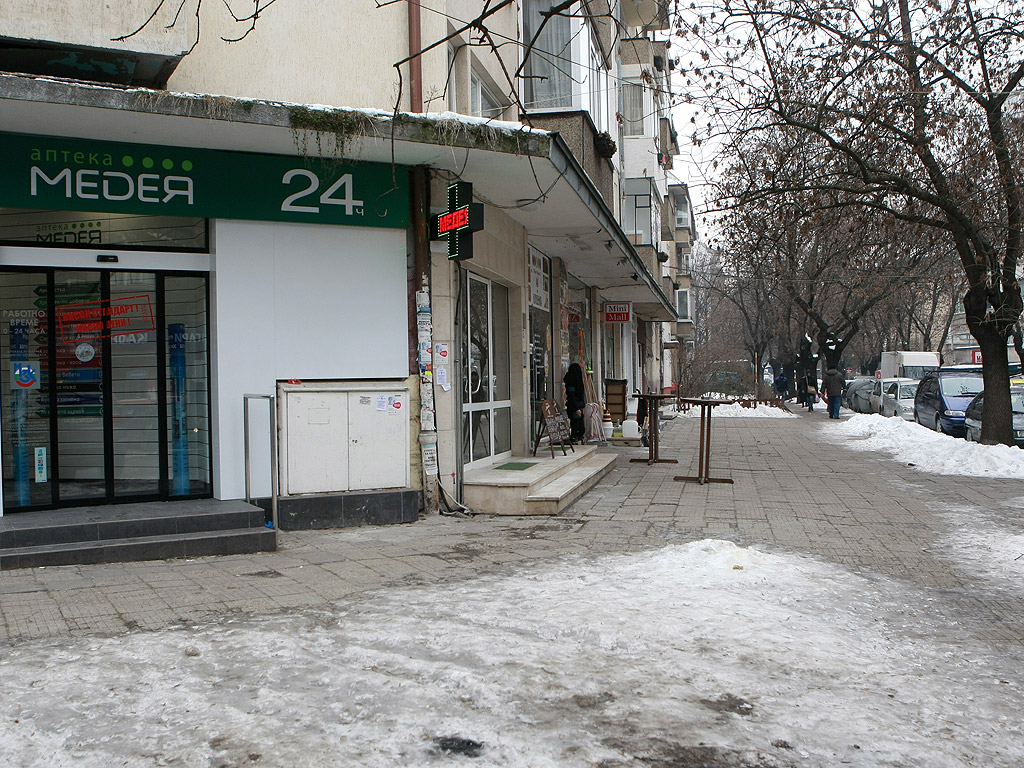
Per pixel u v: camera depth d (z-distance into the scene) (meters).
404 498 9.07
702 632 5.02
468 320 10.95
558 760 3.38
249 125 7.51
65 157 7.79
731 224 15.11
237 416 8.50
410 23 9.41
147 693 3.97
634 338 30.61
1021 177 14.17
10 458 7.92
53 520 7.39
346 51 9.12
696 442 20.70
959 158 14.36
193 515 7.60
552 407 13.25
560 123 13.48
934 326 68.31
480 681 4.18
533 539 8.16
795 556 7.45
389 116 7.94
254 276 8.56
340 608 5.51
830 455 17.39
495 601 5.70
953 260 20.41
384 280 9.14
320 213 8.77
